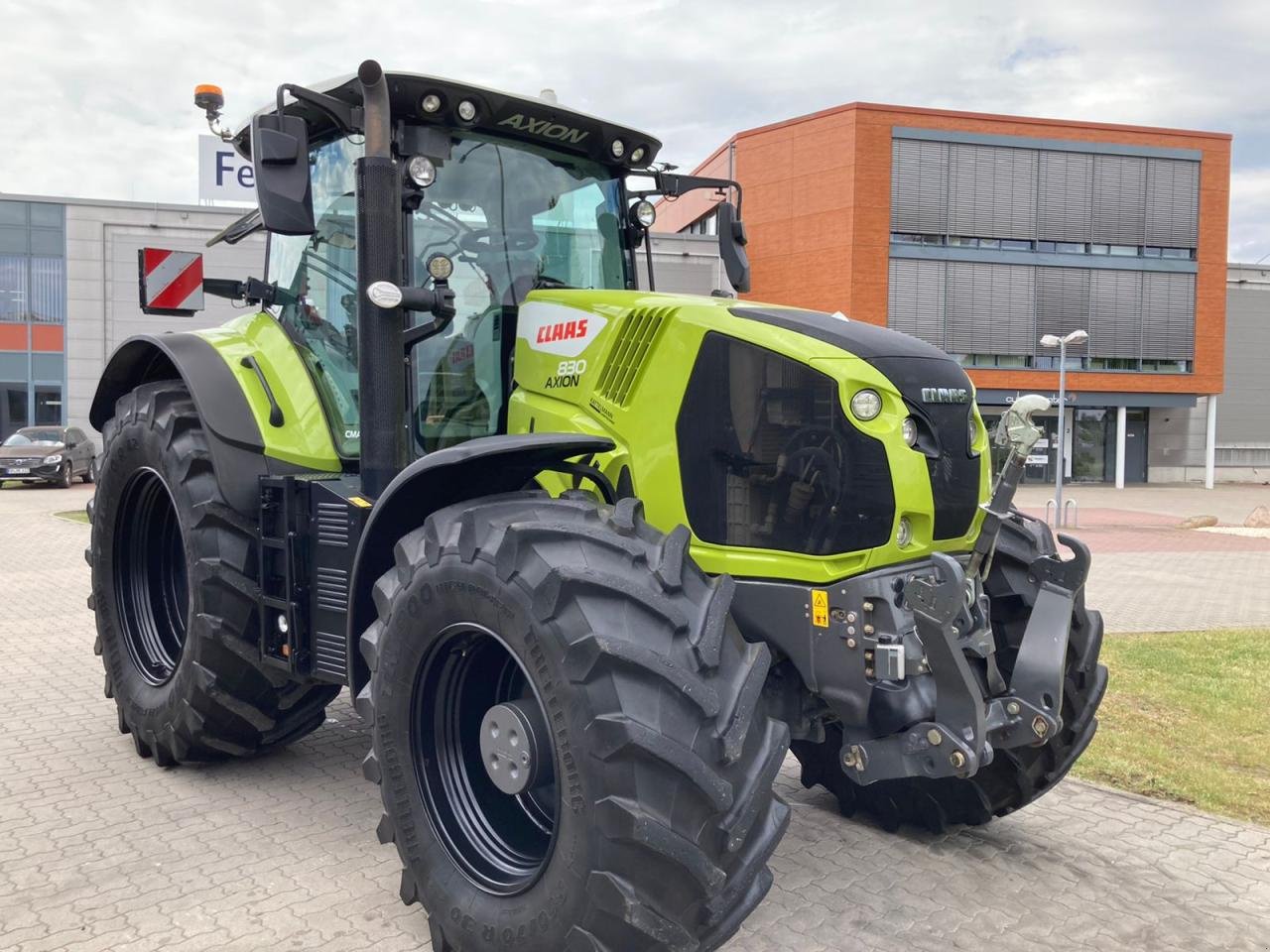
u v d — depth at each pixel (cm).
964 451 288
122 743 460
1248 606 937
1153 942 293
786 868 339
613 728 220
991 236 3020
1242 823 387
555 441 266
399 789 280
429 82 322
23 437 2338
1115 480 3241
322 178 377
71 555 1137
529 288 362
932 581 261
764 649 248
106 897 307
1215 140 3142
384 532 295
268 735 410
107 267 2573
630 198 403
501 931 247
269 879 321
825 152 2938
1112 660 666
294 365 387
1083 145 3052
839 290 2936
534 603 236
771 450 280
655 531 258
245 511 372
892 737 269
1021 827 379
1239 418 3644
